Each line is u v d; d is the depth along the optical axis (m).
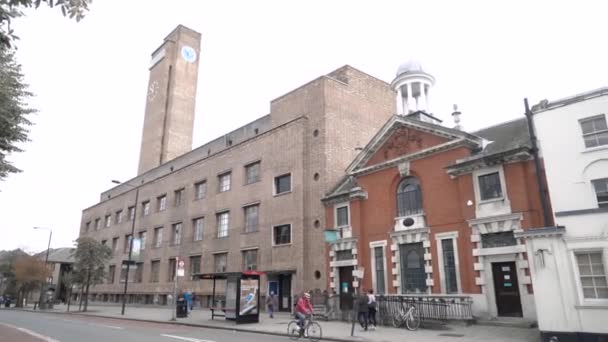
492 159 19.12
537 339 14.16
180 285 39.34
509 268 18.19
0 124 13.72
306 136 31.36
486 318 18.12
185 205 42.03
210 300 35.53
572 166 15.48
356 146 31.95
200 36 67.75
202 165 40.91
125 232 52.75
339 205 27.08
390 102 36.62
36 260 52.78
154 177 51.97
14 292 55.03
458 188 20.75
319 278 27.22
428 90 31.91
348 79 33.41
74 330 18.72
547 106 16.44
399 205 23.80
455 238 20.31
